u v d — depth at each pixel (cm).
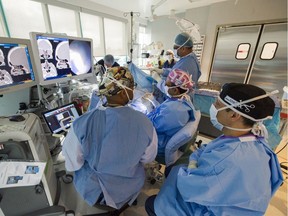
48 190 101
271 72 337
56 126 119
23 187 94
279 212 137
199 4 389
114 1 377
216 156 63
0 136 77
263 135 66
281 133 186
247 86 61
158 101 177
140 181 96
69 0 332
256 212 58
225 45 379
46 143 111
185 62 185
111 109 73
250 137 64
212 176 61
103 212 114
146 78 194
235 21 353
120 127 73
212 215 65
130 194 93
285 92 180
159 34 572
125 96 77
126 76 77
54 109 122
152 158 91
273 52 326
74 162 82
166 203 80
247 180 56
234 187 57
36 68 113
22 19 278
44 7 299
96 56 436
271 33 320
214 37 387
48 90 140
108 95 75
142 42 599
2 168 82
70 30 358
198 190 64
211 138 237
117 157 76
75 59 146
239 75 376
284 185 161
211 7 377
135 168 87
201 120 237
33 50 109
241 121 63
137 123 77
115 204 89
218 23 376
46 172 102
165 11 472
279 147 216
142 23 564
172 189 83
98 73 220
